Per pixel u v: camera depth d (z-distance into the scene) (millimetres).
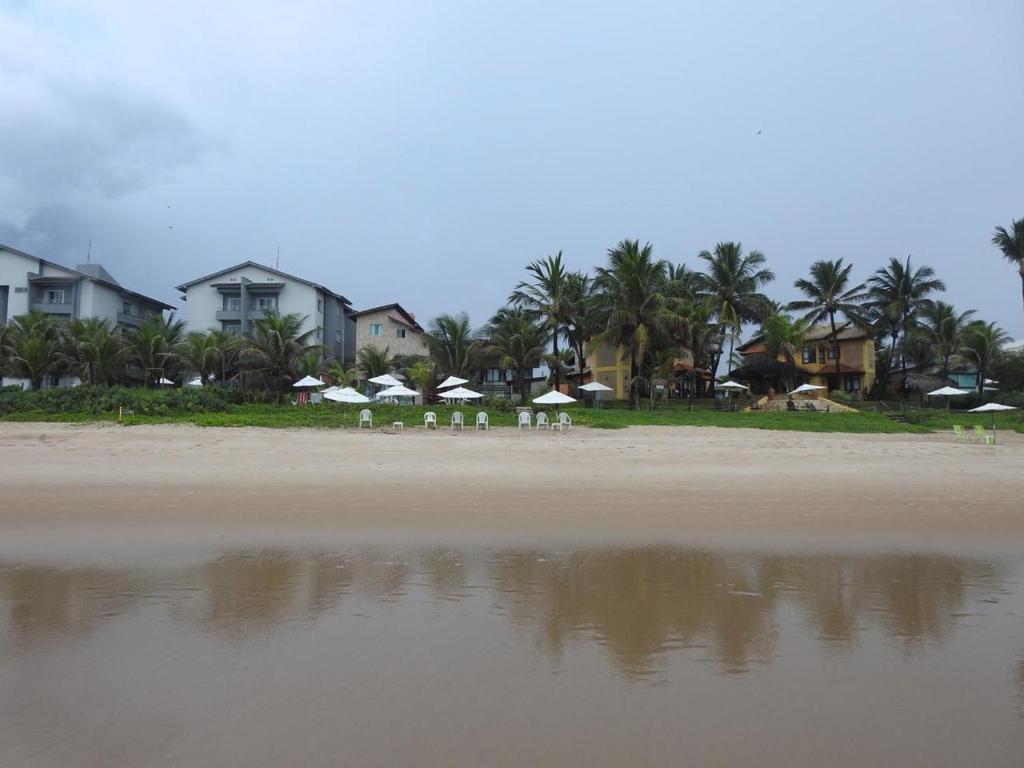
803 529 9328
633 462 17109
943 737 3650
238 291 53688
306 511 10328
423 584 6605
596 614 5707
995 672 4539
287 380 35125
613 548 8211
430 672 4449
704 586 6598
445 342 41562
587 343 44750
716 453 19500
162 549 8016
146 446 19109
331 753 3412
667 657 4758
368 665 4559
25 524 9305
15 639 5031
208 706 3943
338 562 7465
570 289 43406
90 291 52531
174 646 4898
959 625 5488
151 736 3598
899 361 57250
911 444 24328
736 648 4949
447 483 13203
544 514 10250
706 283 48969
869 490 12766
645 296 39969
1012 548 8312
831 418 35375
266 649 4848
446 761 3338
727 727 3729
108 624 5371
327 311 57156
